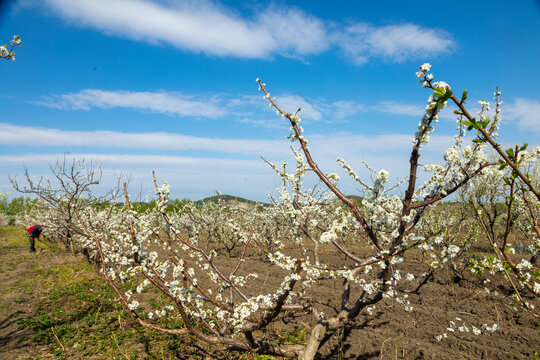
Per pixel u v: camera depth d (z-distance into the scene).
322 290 7.59
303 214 3.56
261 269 10.14
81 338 5.87
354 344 5.22
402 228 2.74
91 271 10.48
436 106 2.09
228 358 5.00
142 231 3.65
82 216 10.10
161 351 5.23
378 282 3.62
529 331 5.29
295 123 2.86
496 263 2.26
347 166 3.05
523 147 1.56
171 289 3.45
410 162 2.52
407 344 5.11
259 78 2.95
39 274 10.44
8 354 5.34
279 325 6.00
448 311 6.20
